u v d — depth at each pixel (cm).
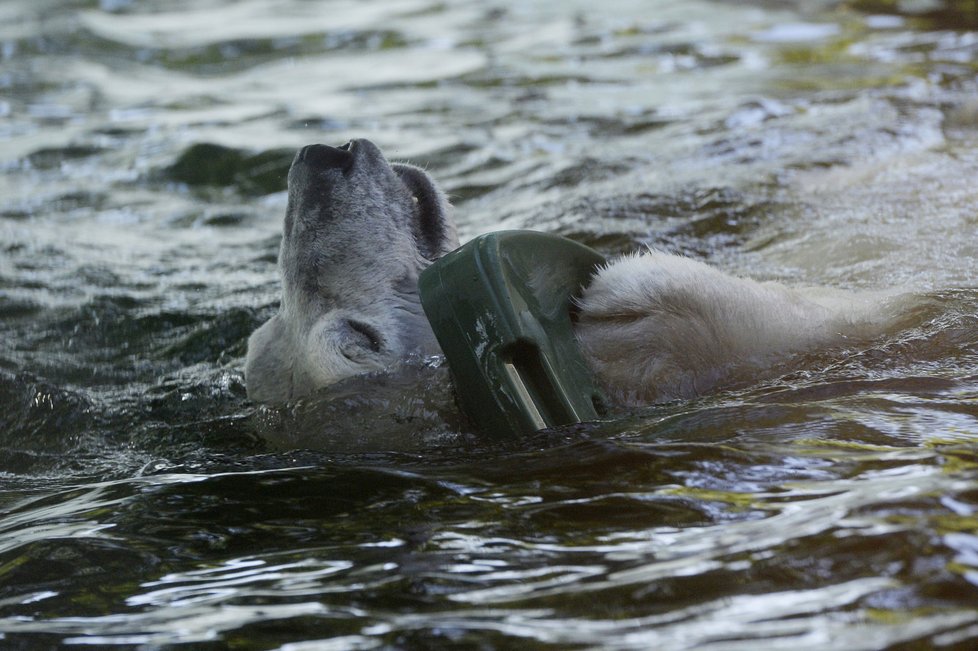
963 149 1504
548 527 668
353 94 2328
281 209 1745
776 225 1372
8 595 668
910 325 960
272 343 1078
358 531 711
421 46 2742
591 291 941
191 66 2692
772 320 933
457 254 856
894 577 531
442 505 734
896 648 470
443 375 956
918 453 689
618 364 919
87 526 774
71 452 1039
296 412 995
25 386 1180
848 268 1177
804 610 515
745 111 1934
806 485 666
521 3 3181
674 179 1592
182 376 1209
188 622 598
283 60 2695
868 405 803
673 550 604
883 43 2394
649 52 2517
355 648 541
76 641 588
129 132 2159
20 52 2830
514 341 819
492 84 2331
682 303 918
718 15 2855
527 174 1728
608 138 1880
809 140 1698
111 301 1412
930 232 1215
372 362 992
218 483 842
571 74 2366
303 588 627
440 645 531
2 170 1997
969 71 2020
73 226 1730
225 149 1977
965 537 555
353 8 3247
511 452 812
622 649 502
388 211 1045
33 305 1422
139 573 683
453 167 1806
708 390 909
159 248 1617
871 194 1392
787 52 2406
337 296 1024
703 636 505
